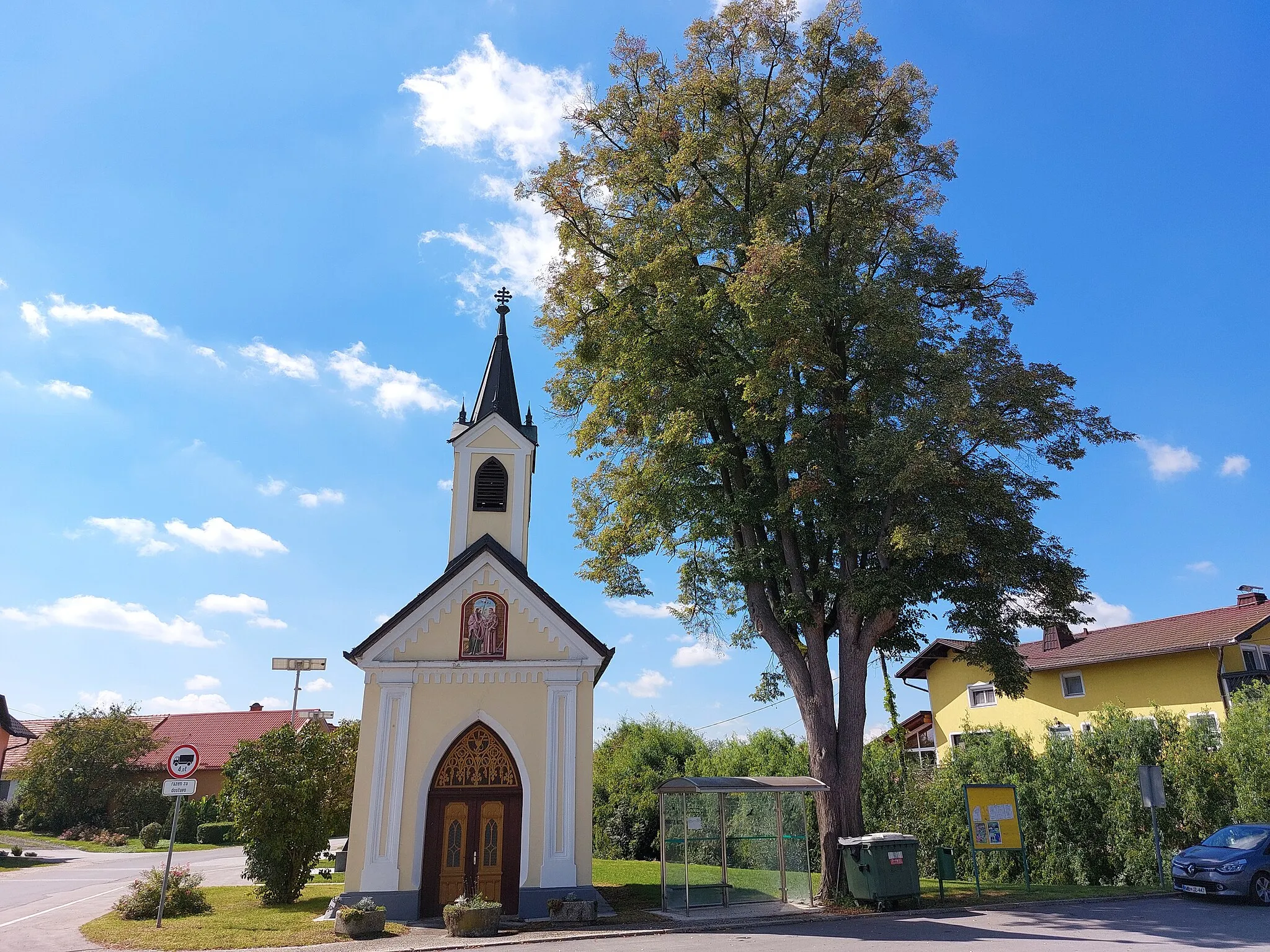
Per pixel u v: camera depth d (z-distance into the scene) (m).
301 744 20.94
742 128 21.61
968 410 17.58
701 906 18.86
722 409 21.80
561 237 22.28
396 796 18.36
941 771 28.91
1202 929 14.40
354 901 17.55
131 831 49.62
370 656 19.38
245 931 15.84
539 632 19.98
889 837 18.20
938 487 17.58
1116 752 24.95
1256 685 24.62
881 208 21.44
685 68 22.36
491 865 18.45
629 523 21.44
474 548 20.86
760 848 22.44
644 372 20.41
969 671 38.06
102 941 14.92
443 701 19.22
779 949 13.09
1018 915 16.64
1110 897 18.91
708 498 20.58
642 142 21.45
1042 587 18.91
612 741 45.16
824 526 19.45
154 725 63.94
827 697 20.23
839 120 20.50
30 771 50.47
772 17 21.22
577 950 13.62
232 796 20.53
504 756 19.19
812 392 19.95
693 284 20.39
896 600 18.41
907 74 21.55
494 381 24.38
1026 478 19.34
